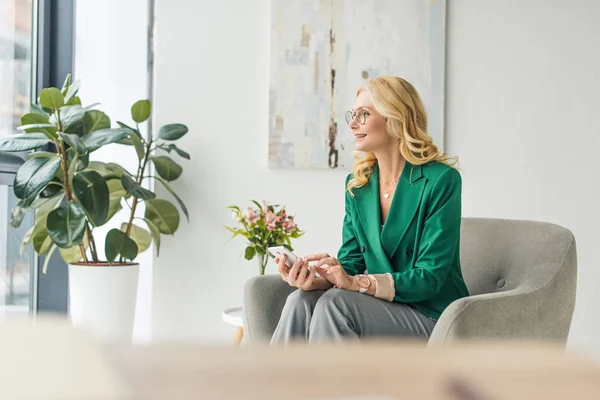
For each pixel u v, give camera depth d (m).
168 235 3.26
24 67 3.20
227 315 2.54
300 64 3.30
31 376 0.40
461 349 0.49
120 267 2.92
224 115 3.29
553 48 3.41
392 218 2.10
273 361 0.45
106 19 3.41
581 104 3.42
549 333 1.88
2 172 2.98
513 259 2.12
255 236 2.64
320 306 1.85
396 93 2.13
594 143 3.42
